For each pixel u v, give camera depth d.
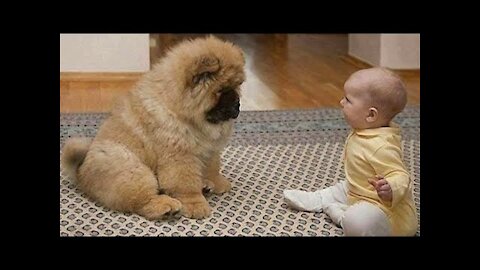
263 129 2.62
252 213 1.85
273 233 1.71
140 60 3.65
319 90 3.43
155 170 1.88
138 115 1.89
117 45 3.60
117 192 1.81
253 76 3.77
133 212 1.83
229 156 2.32
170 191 1.87
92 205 1.89
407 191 1.65
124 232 1.71
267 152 2.36
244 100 3.18
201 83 1.77
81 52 3.57
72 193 1.97
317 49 4.71
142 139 1.87
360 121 1.74
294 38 5.17
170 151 1.84
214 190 1.98
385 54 3.93
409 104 3.06
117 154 1.86
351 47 4.46
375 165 1.69
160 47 4.37
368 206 1.61
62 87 3.42
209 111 1.81
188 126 1.83
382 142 1.70
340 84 3.57
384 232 1.61
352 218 1.60
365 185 1.73
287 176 2.14
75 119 2.72
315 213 1.86
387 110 1.71
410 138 2.49
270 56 4.44
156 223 1.77
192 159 1.86
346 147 1.79
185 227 1.75
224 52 1.80
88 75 3.60
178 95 1.81
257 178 2.12
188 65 1.79
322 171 2.18
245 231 1.73
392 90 1.70
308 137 2.53
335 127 2.65
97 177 1.86
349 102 1.74
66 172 2.02
